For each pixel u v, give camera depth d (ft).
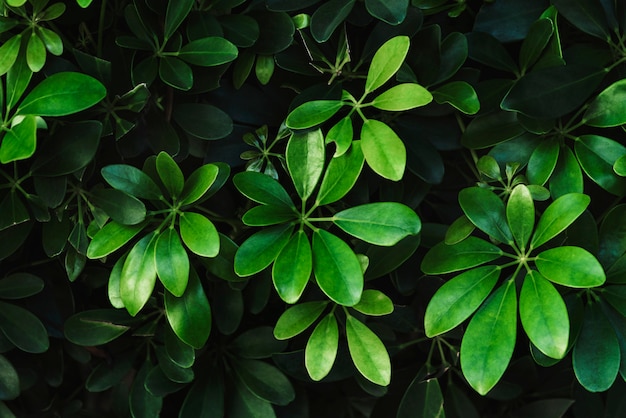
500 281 4.00
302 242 3.68
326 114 3.72
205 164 4.03
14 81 3.76
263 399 4.12
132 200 3.75
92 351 4.24
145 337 4.23
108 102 3.87
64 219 3.91
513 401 4.34
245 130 4.06
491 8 3.97
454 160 4.15
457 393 4.20
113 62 3.97
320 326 3.81
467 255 3.76
